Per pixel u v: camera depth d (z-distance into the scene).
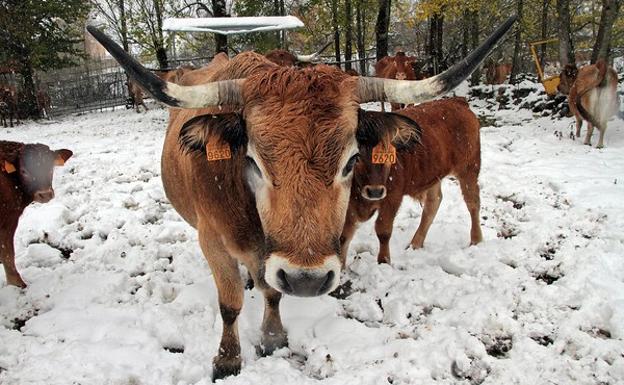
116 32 26.88
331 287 2.57
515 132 12.01
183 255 5.59
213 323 4.30
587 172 8.04
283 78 2.63
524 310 4.21
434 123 5.36
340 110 2.53
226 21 12.30
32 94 25.45
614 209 6.18
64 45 27.89
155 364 3.69
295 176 2.45
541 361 3.54
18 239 6.28
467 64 2.77
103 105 28.47
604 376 3.35
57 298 4.75
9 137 16.47
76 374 3.54
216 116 2.78
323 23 24.52
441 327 4.00
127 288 5.02
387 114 2.89
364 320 4.39
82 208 7.37
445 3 19.14
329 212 2.51
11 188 4.98
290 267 2.48
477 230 5.66
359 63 28.05
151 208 7.32
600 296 4.21
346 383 3.39
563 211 6.29
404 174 4.93
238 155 2.94
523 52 32.41
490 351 3.82
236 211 3.12
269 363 3.66
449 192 7.48
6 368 3.67
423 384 3.38
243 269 5.20
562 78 13.09
